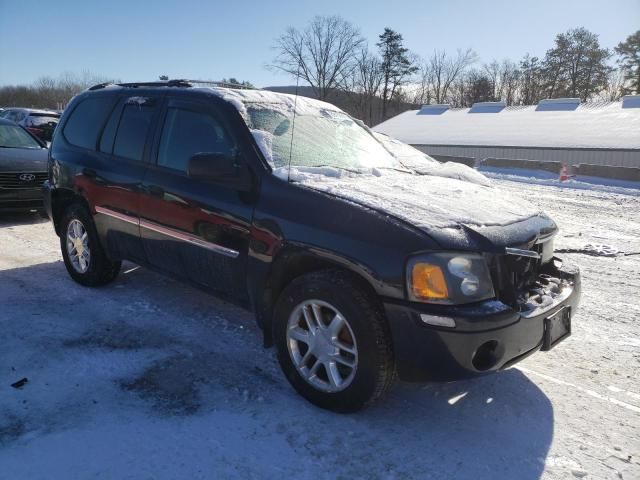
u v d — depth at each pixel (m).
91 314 4.49
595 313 4.95
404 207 3.08
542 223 3.38
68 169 4.96
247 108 3.88
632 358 4.03
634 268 6.50
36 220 8.23
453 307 2.70
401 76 60.78
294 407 3.19
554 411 3.28
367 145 4.55
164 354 3.82
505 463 2.78
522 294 3.07
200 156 3.36
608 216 10.30
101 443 2.79
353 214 2.99
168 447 2.79
